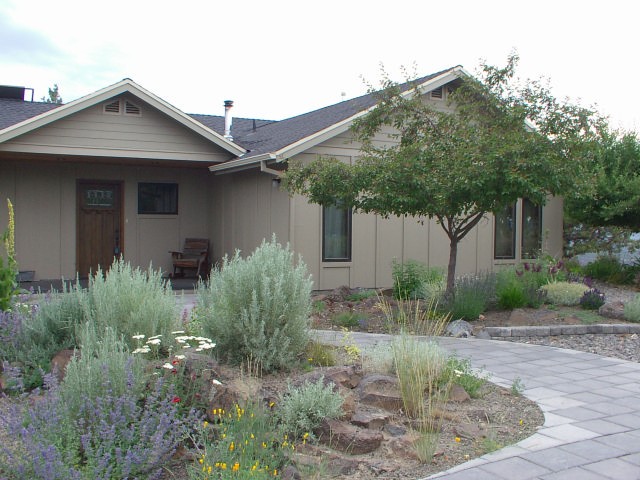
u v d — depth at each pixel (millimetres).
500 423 5164
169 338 5750
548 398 5973
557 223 16359
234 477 3643
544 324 9602
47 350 5848
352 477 4043
